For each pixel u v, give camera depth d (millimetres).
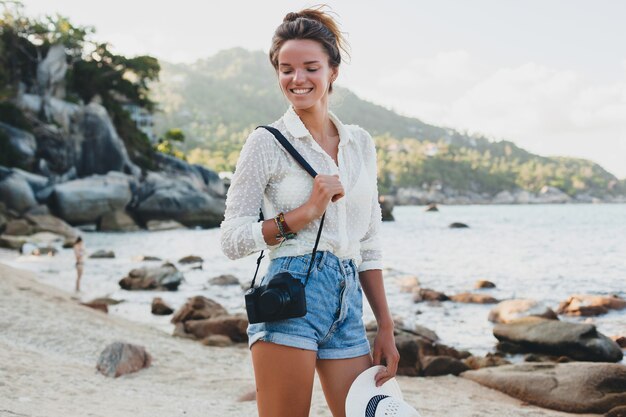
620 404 6207
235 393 6207
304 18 2393
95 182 46844
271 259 2342
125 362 6801
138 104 69625
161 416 4863
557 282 19359
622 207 160375
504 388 6848
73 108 53000
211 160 172750
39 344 7793
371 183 2459
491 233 49500
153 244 34938
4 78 54688
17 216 38656
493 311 12430
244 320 10273
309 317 2219
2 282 11641
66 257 25000
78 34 62938
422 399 6250
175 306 14250
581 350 9023
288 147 2291
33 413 4199
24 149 47750
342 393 2305
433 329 11617
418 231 52438
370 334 8422
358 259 2439
